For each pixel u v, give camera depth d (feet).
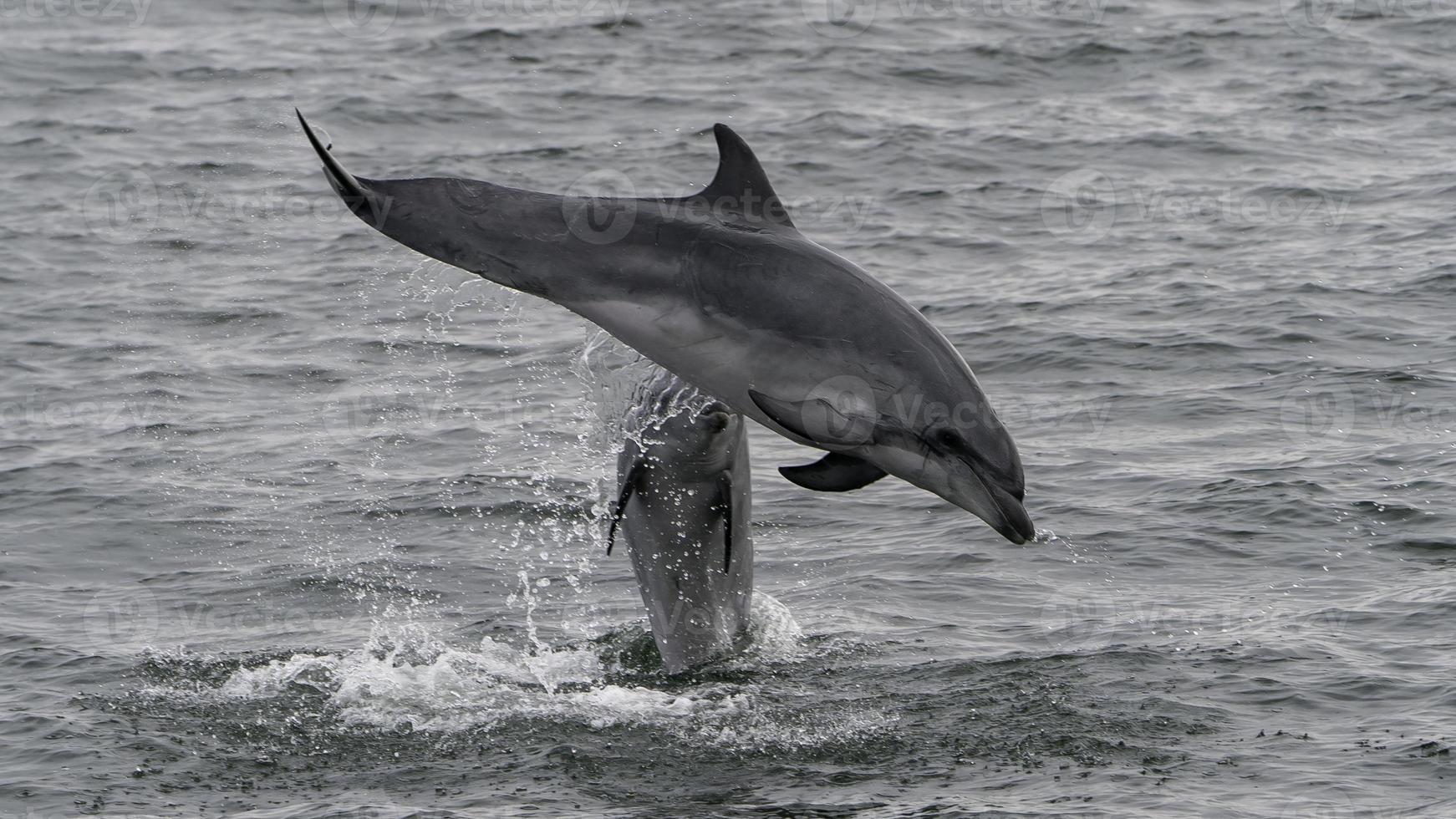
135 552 138.21
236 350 195.31
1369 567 123.85
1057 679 104.99
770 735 98.07
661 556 108.88
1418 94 325.83
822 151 297.74
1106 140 300.61
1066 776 89.40
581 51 386.11
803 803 87.20
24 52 395.55
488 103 341.21
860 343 78.23
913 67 362.94
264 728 101.09
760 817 85.20
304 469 156.87
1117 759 91.56
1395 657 105.09
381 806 88.02
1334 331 189.47
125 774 93.25
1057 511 139.74
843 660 111.04
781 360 78.59
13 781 91.97
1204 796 85.61
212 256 237.45
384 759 96.02
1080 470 150.20
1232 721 96.53
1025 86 347.56
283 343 197.06
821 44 385.09
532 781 91.97
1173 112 320.29
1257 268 218.38
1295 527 132.36
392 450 161.38
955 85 349.00
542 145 308.81
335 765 95.14
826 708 102.27
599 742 98.02
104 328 205.67
